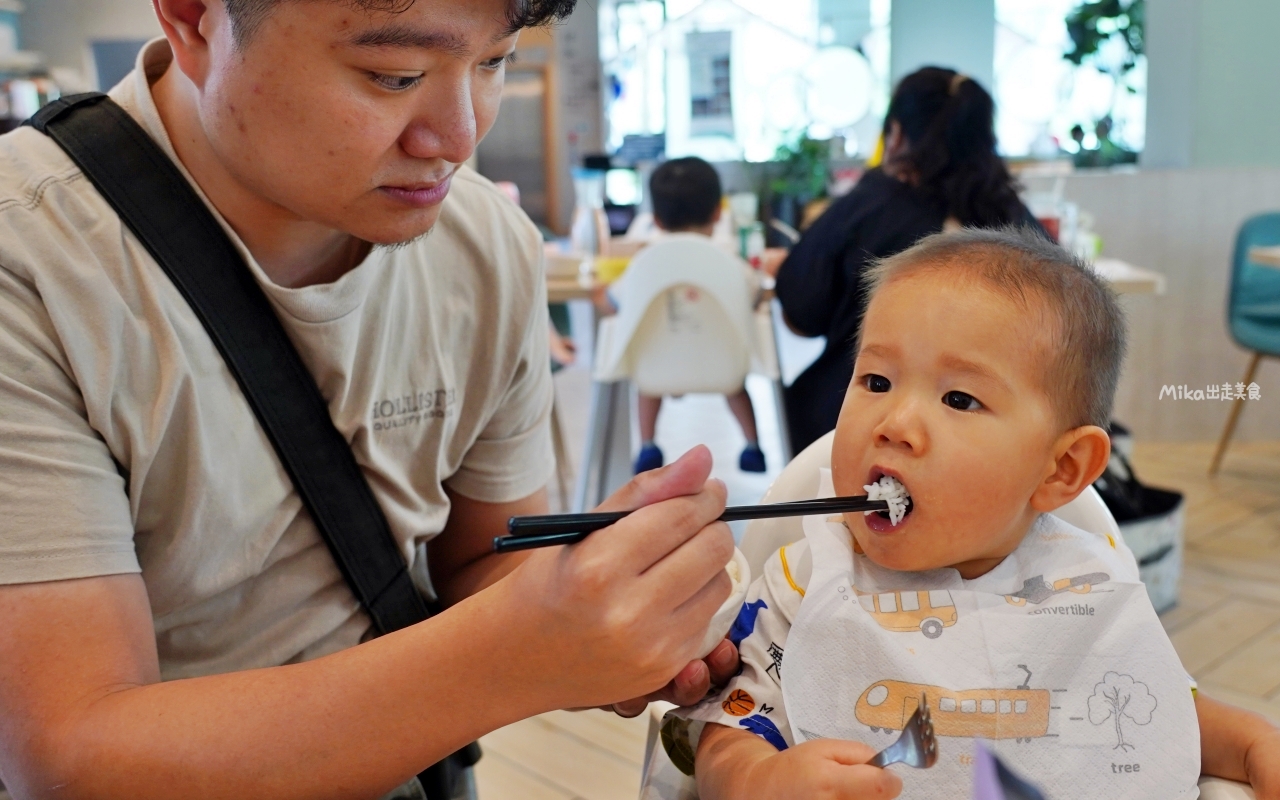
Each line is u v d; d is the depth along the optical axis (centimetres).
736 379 304
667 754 83
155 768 67
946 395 79
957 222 210
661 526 63
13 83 547
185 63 73
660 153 492
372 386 92
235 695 69
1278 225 355
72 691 69
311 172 70
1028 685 79
